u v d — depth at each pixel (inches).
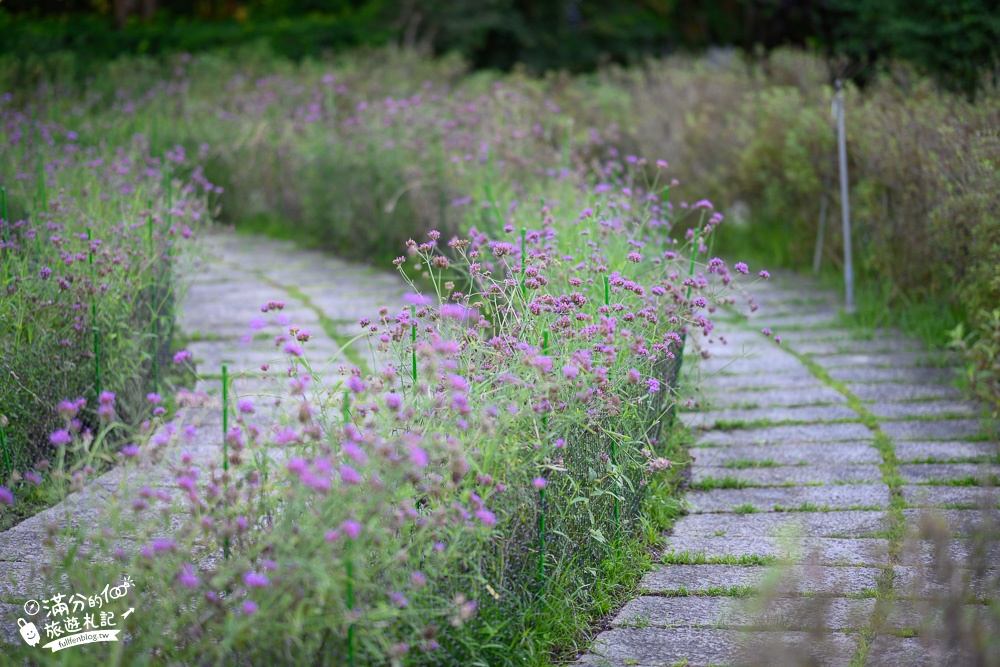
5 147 307.1
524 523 123.6
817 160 328.8
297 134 419.8
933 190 267.4
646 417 157.2
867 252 308.3
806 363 250.8
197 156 414.6
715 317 292.8
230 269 353.4
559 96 451.2
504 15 796.0
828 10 518.3
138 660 96.7
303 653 98.9
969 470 183.0
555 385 121.7
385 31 702.5
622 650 127.3
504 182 307.9
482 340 136.8
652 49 851.4
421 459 100.0
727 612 135.9
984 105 272.7
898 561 148.4
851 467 187.3
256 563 107.4
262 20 768.3
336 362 240.2
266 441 113.6
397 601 102.7
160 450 109.3
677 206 387.2
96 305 181.3
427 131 369.4
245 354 247.9
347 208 383.6
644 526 159.8
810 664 113.5
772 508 171.0
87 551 137.0
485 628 113.3
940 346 258.2
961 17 410.0
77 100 443.2
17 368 166.6
